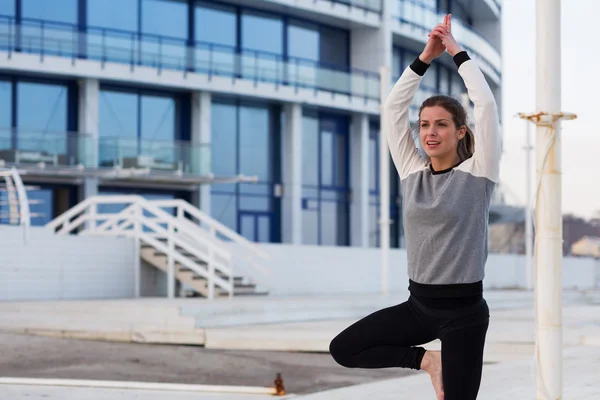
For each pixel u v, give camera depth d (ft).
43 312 57.16
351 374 39.37
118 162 103.30
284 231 125.49
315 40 131.54
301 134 128.57
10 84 103.30
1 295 67.62
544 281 14.55
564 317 61.16
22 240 69.36
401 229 146.30
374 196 140.77
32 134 97.96
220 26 119.85
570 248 354.33
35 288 69.82
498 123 13.83
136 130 111.86
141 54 109.81
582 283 156.46
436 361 14.37
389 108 14.85
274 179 124.98
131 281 76.38
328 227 132.67
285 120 126.52
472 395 13.99
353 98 131.34
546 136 14.52
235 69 118.01
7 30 100.83
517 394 25.94
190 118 116.47
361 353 14.66
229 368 40.52
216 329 51.21
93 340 53.52
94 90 107.14
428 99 14.25
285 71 123.03
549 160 14.52
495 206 153.58
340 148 135.44
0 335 48.75
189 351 46.32
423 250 13.89
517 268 137.49
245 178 111.55
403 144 14.74
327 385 36.22
